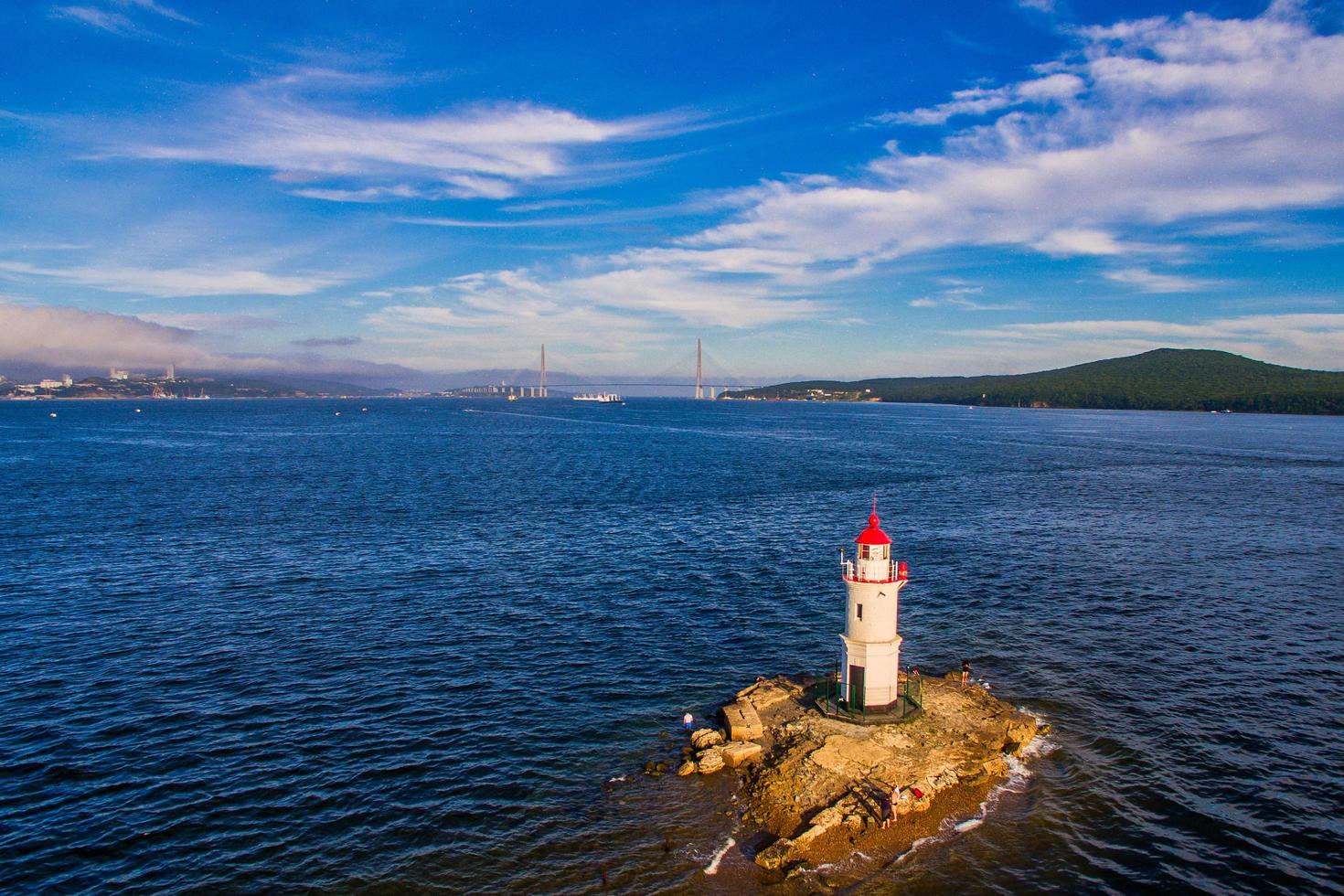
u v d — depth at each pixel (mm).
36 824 27344
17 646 42594
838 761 30719
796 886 24766
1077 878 25281
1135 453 156625
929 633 46250
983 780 30375
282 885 24781
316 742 33156
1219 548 67750
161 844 26531
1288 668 41156
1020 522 79625
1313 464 136000
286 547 65875
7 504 85000
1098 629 46875
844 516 82688
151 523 75438
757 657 42844
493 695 37844
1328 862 26078
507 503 88688
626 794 29750
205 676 39438
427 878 25156
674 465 129875
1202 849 26688
